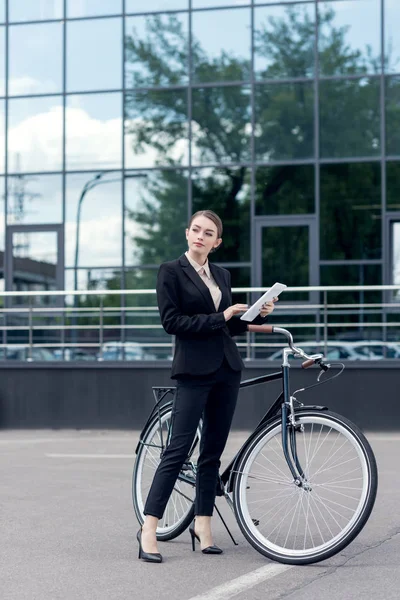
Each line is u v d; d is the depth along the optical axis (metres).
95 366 15.27
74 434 14.65
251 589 5.05
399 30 20.25
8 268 21.58
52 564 5.69
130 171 21.22
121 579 5.30
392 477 9.30
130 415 15.16
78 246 21.31
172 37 21.20
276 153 20.58
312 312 19.53
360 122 20.31
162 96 21.17
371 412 14.62
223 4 20.98
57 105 21.64
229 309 5.79
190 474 6.16
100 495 8.34
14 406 15.46
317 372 14.73
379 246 20.03
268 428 5.84
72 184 21.45
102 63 21.48
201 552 5.96
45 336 20.41
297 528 5.71
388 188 20.11
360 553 5.93
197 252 5.93
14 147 21.78
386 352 18.84
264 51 20.80
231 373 5.91
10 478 9.46
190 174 20.92
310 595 4.94
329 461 5.67
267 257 20.41
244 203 20.62
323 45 20.53
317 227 20.28
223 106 20.91
